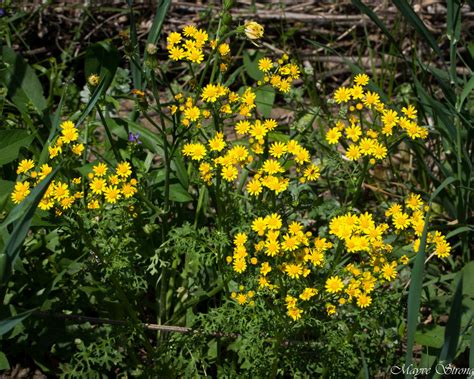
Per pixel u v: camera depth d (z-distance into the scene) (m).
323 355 1.49
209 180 1.49
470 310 1.59
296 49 2.31
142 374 1.57
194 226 1.58
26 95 1.82
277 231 1.39
